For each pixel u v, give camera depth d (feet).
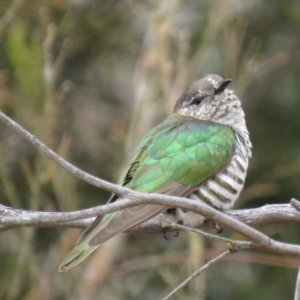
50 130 46.70
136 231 32.37
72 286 49.75
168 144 33.45
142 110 50.96
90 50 53.42
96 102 54.44
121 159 50.65
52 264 49.49
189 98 36.78
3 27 47.34
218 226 32.76
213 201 33.32
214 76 37.32
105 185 22.61
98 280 49.85
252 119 54.75
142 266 48.52
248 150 36.01
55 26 49.16
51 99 46.14
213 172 33.30
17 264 48.65
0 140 50.98
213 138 33.96
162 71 50.21
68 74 53.78
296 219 31.78
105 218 28.81
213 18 50.29
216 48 55.31
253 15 56.39
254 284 51.85
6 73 49.65
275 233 51.98
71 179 49.01
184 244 52.47
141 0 55.42
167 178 32.63
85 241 27.89
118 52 54.39
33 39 47.98
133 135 50.29
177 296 49.16
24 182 52.03
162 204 23.18
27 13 48.98
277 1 56.39
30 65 45.98
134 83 51.85
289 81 55.72
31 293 47.52
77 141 53.26
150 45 51.80
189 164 32.99
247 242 24.75
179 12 56.29
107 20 52.90
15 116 50.52
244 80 50.08
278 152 53.36
